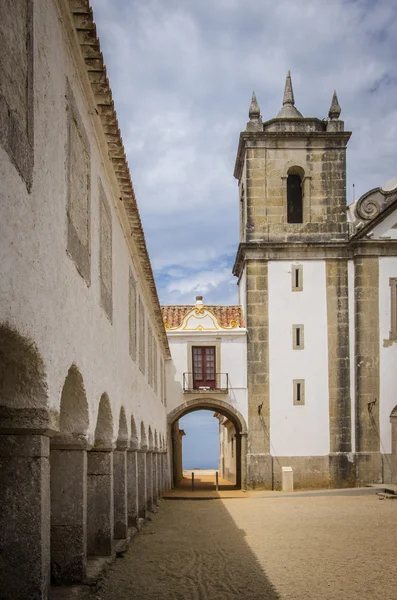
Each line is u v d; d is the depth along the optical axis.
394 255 31.19
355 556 12.95
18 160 5.89
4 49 5.58
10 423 7.03
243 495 28.47
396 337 30.89
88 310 9.79
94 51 8.87
